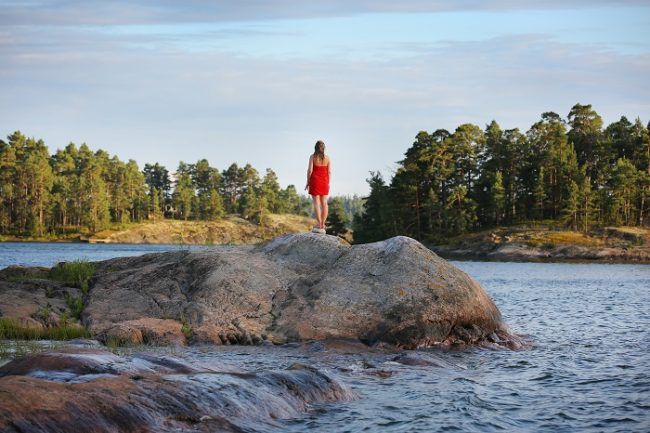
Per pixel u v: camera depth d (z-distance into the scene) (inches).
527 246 4500.5
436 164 5280.5
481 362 690.2
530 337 895.1
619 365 684.7
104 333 724.7
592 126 6136.8
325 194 903.7
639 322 1093.1
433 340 765.9
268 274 835.4
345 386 502.3
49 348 634.8
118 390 357.7
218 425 368.8
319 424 417.7
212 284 813.9
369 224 5575.8
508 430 439.2
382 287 786.8
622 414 486.3
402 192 5231.3
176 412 363.6
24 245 6604.3
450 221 5226.4
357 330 756.0
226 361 638.5
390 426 432.1
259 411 406.3
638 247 4426.7
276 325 764.0
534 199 5600.4
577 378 614.9
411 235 5349.4
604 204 5310.0
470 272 3016.7
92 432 318.3
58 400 326.0
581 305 1405.0
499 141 5831.7
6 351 614.9
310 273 840.9
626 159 5378.9
